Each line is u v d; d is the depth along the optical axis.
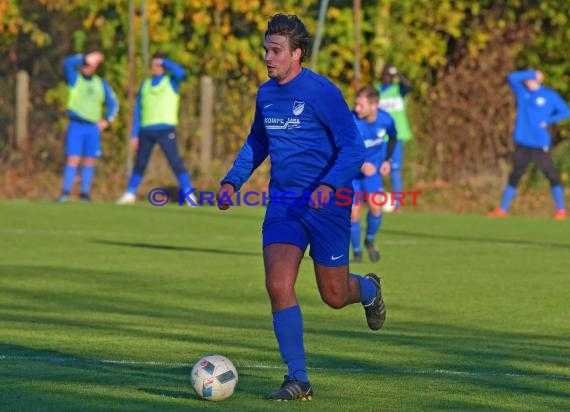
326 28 83.31
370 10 83.19
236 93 82.62
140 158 71.50
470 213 74.25
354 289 23.95
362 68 84.31
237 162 23.58
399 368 25.38
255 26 83.88
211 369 21.22
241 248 52.00
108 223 61.75
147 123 70.50
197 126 81.94
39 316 32.66
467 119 80.88
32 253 48.75
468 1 82.88
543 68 84.06
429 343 29.16
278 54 22.19
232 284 40.62
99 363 25.20
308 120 22.38
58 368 24.52
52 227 59.16
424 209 75.69
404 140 72.50
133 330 30.28
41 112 83.56
